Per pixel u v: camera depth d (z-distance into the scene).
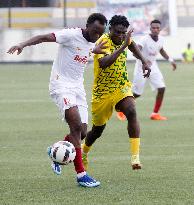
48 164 24.33
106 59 21.12
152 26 39.28
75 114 20.67
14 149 27.84
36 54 95.94
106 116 22.94
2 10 101.38
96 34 20.67
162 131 33.28
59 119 38.06
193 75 73.81
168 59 40.41
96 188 20.16
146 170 23.05
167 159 25.28
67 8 100.69
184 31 103.81
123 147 28.27
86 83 62.84
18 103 46.47
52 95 21.28
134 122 21.91
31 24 101.94
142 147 28.30
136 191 19.64
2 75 73.12
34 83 62.88
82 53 20.94
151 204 18.00
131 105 22.16
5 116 39.50
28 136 31.58
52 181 21.27
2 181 21.27
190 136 31.45
